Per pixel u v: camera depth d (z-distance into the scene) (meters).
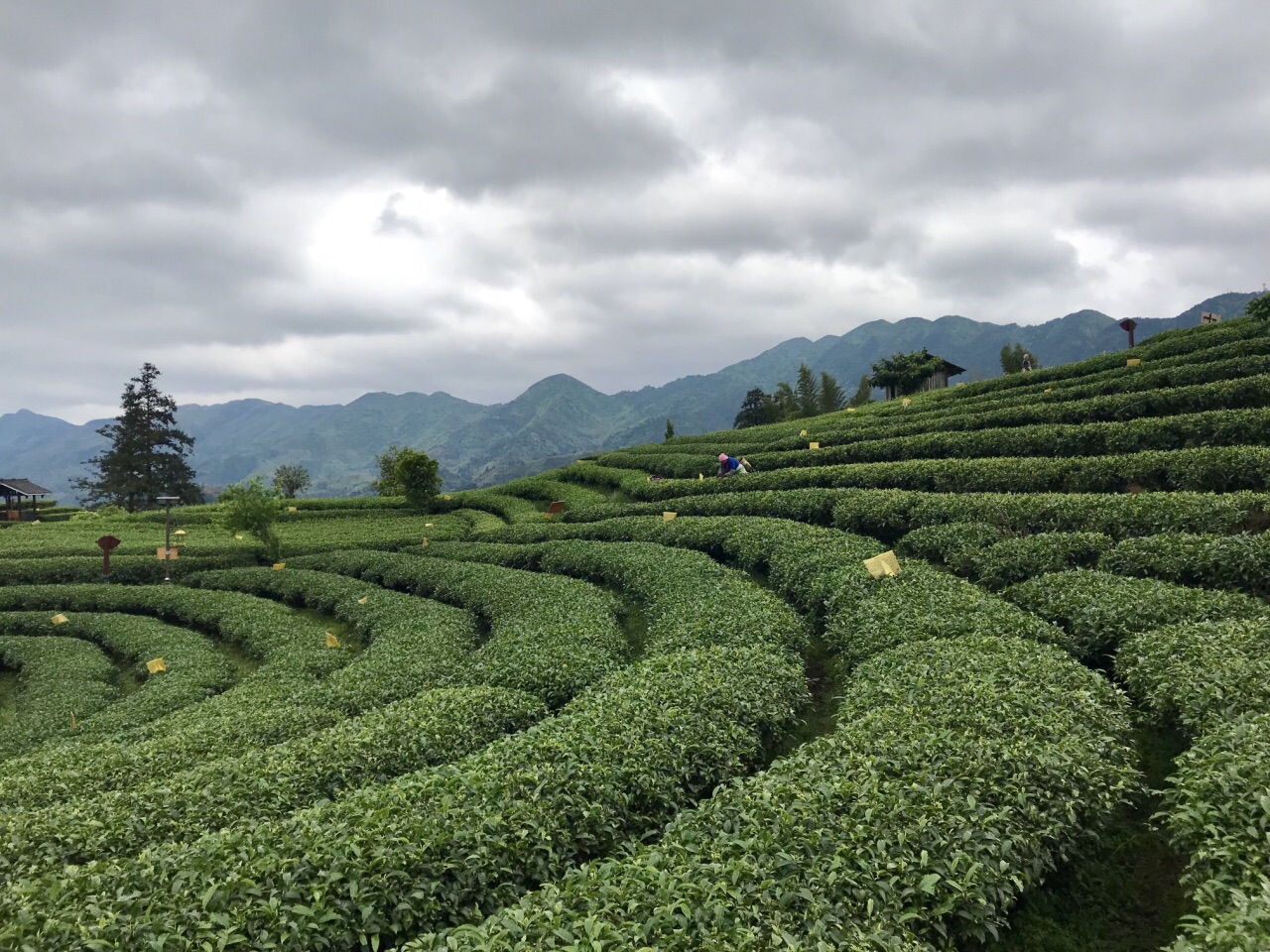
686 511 34.38
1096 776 9.48
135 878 8.59
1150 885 9.28
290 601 34.97
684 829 9.08
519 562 33.47
